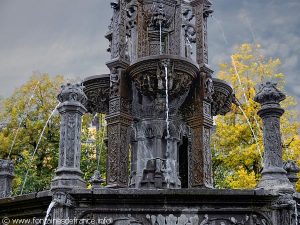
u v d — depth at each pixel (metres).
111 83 9.85
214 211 7.23
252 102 19.09
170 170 9.85
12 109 24.91
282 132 18.83
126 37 10.40
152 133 10.10
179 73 9.52
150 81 9.56
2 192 10.66
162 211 7.18
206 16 10.73
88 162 23.30
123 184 9.20
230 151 19.72
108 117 9.73
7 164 10.91
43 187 22.66
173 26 11.05
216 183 22.19
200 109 9.90
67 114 7.50
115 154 9.37
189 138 10.42
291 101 19.75
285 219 7.12
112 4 10.48
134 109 10.20
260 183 7.57
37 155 24.31
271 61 20.59
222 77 20.58
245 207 7.29
